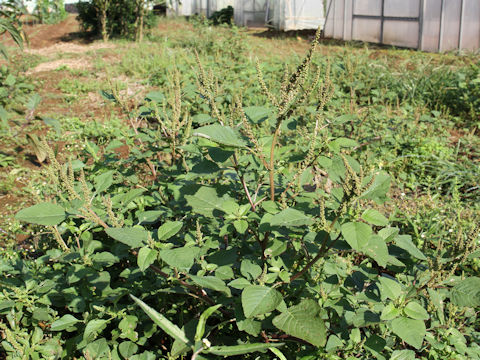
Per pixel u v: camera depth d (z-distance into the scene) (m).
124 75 10.48
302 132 3.37
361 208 2.03
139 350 2.63
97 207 2.85
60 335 2.71
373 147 5.54
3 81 7.79
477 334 2.79
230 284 2.14
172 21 23.77
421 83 8.19
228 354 1.94
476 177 5.13
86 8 17.78
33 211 2.11
